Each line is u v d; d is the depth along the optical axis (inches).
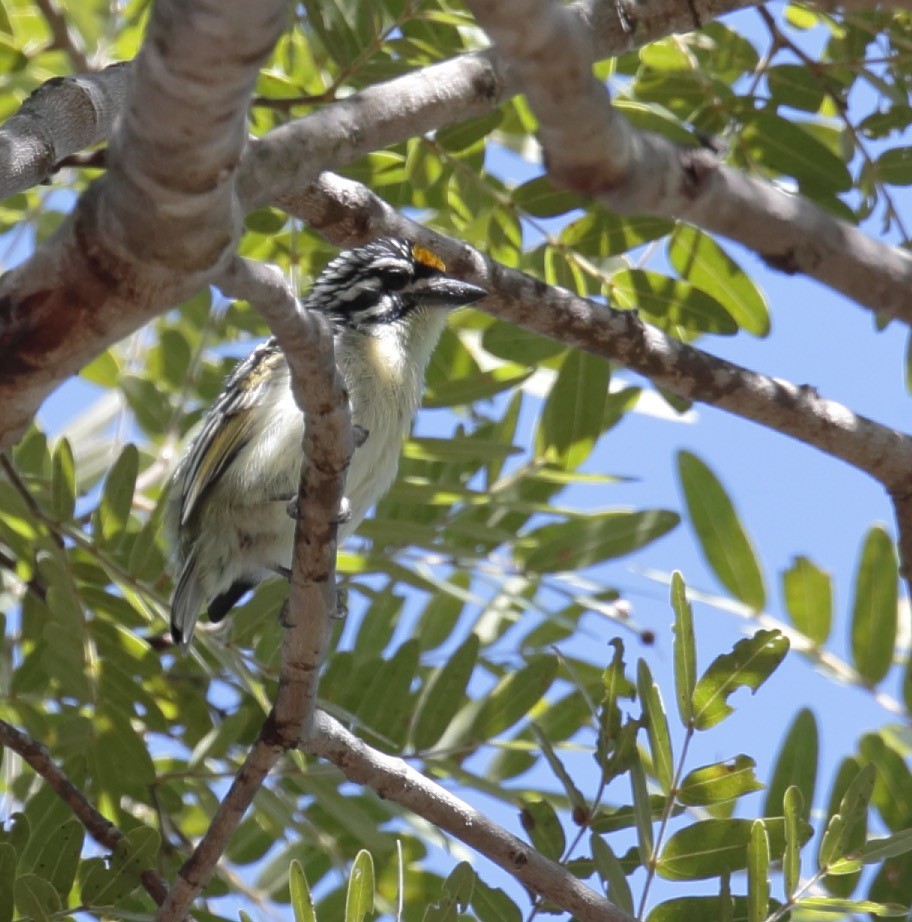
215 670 427.5
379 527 442.6
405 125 298.0
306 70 446.3
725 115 423.5
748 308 431.5
